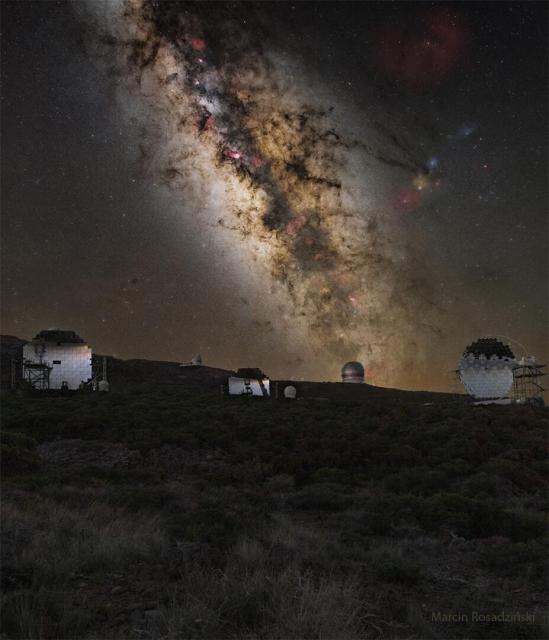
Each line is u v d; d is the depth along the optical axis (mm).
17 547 8586
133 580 7488
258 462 25422
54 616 6000
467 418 36281
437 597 8094
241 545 9289
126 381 65000
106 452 25984
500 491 20625
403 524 13672
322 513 16047
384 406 43719
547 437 31375
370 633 6227
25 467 20797
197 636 5633
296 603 6512
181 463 25344
